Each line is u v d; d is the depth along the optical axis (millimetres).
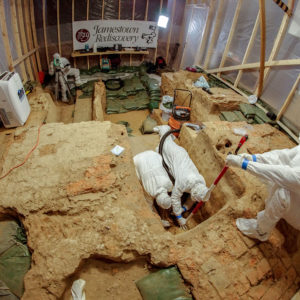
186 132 4098
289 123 3867
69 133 2867
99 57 7395
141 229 1990
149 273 1906
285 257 2131
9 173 2330
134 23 7000
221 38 5746
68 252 1782
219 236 2166
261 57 4035
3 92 3232
